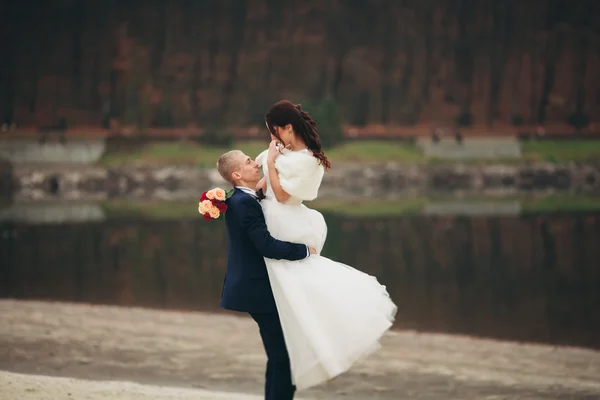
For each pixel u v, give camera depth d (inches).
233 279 213.2
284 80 3575.3
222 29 3575.3
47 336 468.1
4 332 478.3
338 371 200.4
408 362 404.5
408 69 3553.2
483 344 457.7
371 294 209.9
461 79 3567.9
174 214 1643.7
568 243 1112.2
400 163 2910.9
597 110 3543.3
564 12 3553.2
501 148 3169.3
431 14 3548.2
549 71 3575.3
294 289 205.2
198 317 542.6
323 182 2768.2
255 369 390.9
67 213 1672.0
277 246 205.2
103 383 298.5
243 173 215.6
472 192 2447.1
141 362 404.5
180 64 3553.2
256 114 3550.7
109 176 2800.2
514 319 565.9
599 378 377.1
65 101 3521.2
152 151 3201.3
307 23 3563.0
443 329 520.7
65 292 687.1
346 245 1090.7
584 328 530.0
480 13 3558.1
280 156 211.3
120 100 3521.2
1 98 3489.2
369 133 3420.3
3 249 1040.2
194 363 403.2
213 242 1149.7
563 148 3240.7
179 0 3563.0
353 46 3560.5
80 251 1026.7
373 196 2233.0
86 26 3533.5
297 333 204.7
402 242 1126.4
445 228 1323.8
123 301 638.5
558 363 410.3
